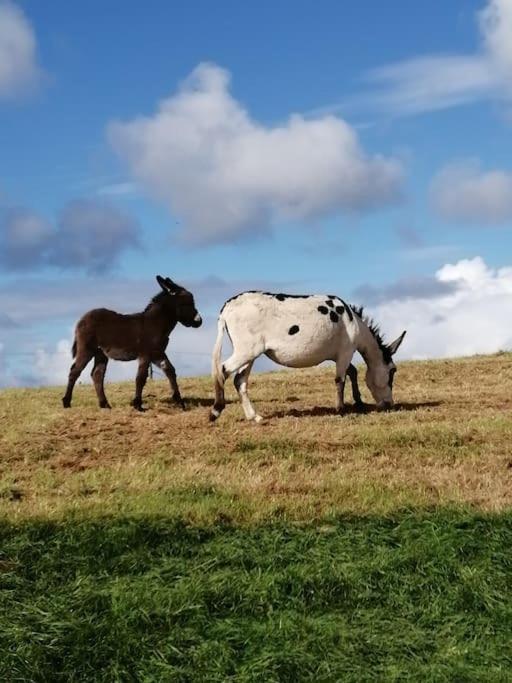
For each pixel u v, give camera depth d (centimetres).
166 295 1766
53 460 1319
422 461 1254
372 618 713
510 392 1911
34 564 836
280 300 1555
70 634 681
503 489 1090
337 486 1106
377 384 1689
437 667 621
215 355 1546
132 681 626
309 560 825
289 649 649
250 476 1173
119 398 1948
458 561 817
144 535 908
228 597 747
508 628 699
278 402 1858
